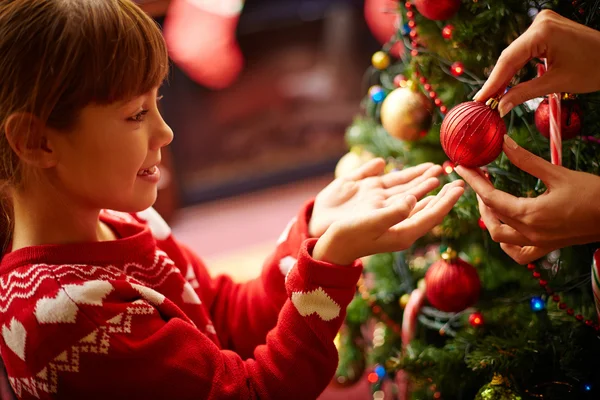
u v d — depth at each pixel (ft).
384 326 4.38
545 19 2.98
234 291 3.90
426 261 4.28
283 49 9.79
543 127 3.25
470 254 3.97
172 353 3.10
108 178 3.05
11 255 3.15
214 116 9.49
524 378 3.60
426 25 3.53
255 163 9.84
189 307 3.50
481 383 3.82
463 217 3.66
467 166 3.11
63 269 3.07
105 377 3.00
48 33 2.89
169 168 8.89
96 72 2.91
